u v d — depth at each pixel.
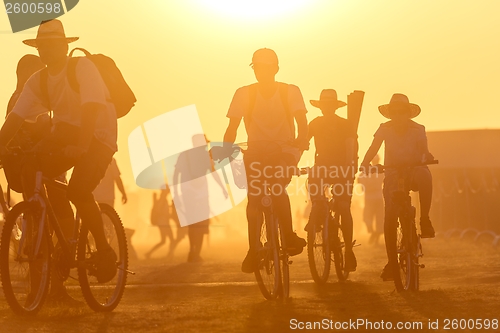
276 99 21.05
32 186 17.00
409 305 19.03
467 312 17.73
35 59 21.80
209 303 20.25
